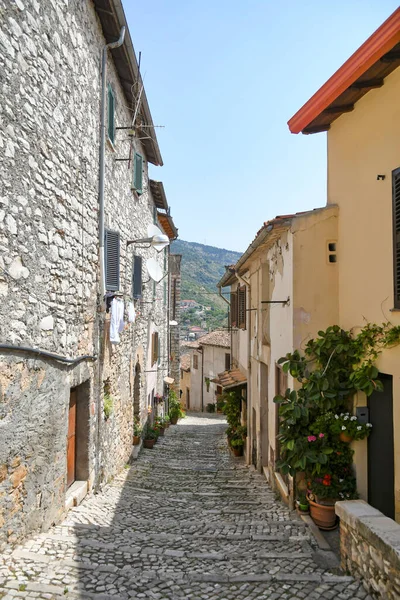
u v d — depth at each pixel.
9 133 4.29
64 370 5.82
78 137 6.36
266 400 10.06
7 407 4.28
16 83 4.41
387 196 5.23
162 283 19.48
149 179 13.89
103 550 4.55
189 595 3.66
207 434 17.56
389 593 3.39
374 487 5.76
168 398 22.83
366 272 5.72
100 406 7.62
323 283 6.59
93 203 7.20
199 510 6.84
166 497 7.66
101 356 7.70
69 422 6.62
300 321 6.56
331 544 5.39
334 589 3.79
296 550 4.94
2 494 4.17
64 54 5.71
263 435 10.11
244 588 3.81
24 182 4.63
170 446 14.05
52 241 5.41
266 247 8.71
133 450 11.36
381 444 5.64
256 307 10.62
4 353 4.23
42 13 5.00
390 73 5.18
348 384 5.94
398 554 3.27
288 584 3.89
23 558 4.10
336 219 6.61
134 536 5.23
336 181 6.66
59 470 5.63
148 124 11.35
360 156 5.89
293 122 6.61
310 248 6.59
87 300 6.93
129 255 10.34
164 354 20.77
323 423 5.97
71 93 6.02
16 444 4.45
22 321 4.64
